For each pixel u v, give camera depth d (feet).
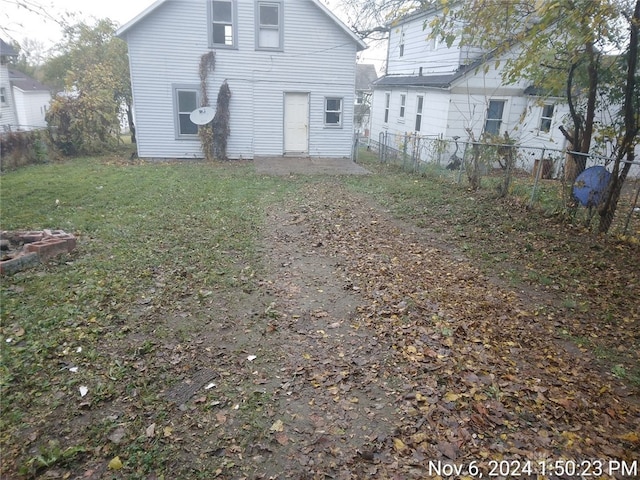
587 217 28.12
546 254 23.17
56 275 18.81
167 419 10.72
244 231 26.20
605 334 15.19
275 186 41.01
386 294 17.89
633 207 26.40
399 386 12.03
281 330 15.03
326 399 11.52
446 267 21.27
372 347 13.97
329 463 9.44
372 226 28.45
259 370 12.80
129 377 12.29
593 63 28.09
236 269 20.34
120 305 16.39
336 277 19.79
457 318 15.89
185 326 15.14
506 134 37.42
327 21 55.98
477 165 39.17
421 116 60.75
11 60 87.30
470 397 11.50
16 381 11.94
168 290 17.85
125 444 9.88
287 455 9.68
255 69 56.49
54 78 92.58
